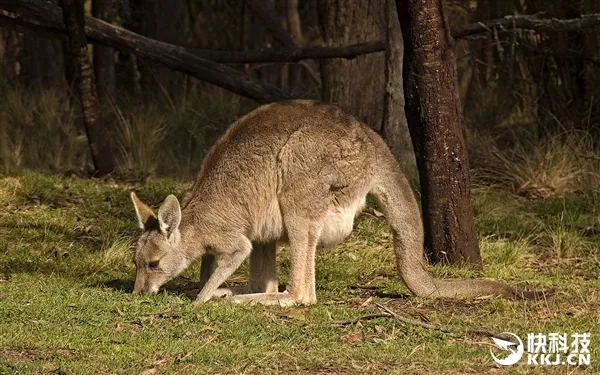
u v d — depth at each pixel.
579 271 13.20
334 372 8.41
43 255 13.31
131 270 12.90
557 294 11.38
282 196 10.80
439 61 12.77
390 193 11.16
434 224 13.02
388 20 17.78
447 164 12.91
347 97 18.88
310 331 9.60
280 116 10.89
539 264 13.65
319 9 19.05
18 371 8.16
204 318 9.91
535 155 18.17
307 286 10.86
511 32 18.30
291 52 18.83
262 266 11.38
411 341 9.37
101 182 17.34
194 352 8.79
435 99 12.81
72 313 10.02
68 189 16.56
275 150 10.79
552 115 18.91
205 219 10.89
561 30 17.11
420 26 12.72
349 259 13.48
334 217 10.91
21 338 9.09
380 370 8.47
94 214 15.35
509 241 14.53
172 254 10.90
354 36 18.80
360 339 9.40
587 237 14.78
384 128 18.06
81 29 17.75
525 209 16.30
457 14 23.84
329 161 10.79
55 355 8.67
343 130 10.90
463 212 12.96
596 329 9.91
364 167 10.98
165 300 10.62
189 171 18.75
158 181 17.53
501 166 18.22
